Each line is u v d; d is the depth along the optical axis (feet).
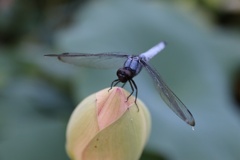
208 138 2.24
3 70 2.78
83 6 3.33
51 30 3.37
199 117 2.31
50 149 2.28
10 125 2.38
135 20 2.55
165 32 2.55
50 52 2.88
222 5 3.11
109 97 1.80
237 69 2.59
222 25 3.17
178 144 2.20
